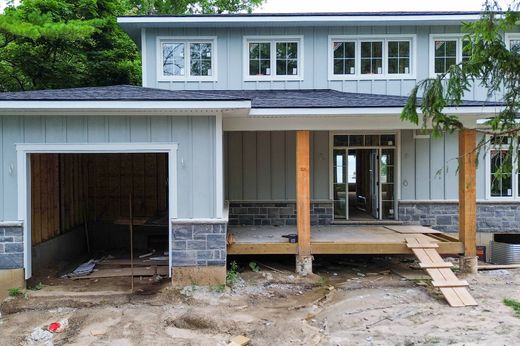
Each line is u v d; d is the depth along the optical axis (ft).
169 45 38.68
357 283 27.25
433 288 25.52
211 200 25.43
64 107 23.71
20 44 52.19
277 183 38.34
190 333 19.53
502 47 16.52
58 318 21.42
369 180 40.57
